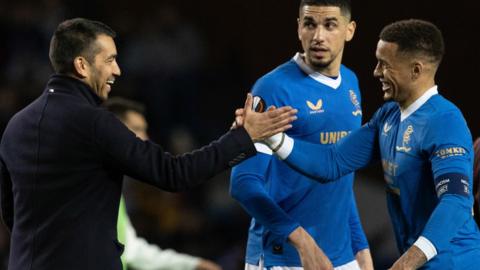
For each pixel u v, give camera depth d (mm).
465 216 14102
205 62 42000
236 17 44031
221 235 34875
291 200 17156
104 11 42094
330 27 16750
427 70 15008
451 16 38156
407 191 15102
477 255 15008
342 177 17359
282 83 16875
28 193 14812
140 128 19797
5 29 38844
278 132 15094
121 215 17469
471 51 38031
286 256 17156
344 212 17625
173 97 39562
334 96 17234
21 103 37094
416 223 15133
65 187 14562
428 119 14773
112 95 38094
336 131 17250
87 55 15055
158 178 14500
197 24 45594
